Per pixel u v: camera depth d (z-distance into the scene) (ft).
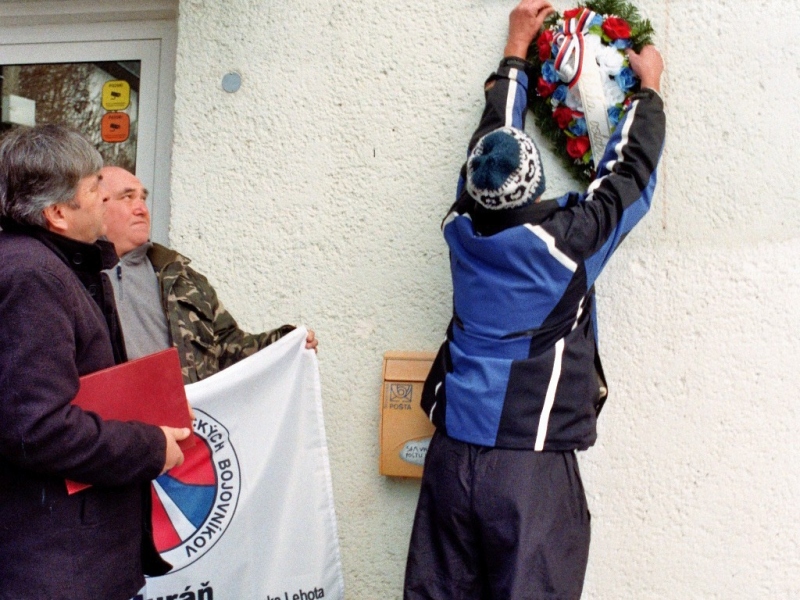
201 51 10.26
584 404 7.93
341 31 9.94
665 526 9.24
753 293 9.11
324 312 9.95
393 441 9.31
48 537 6.19
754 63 9.08
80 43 11.63
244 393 8.70
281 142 10.07
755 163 9.09
